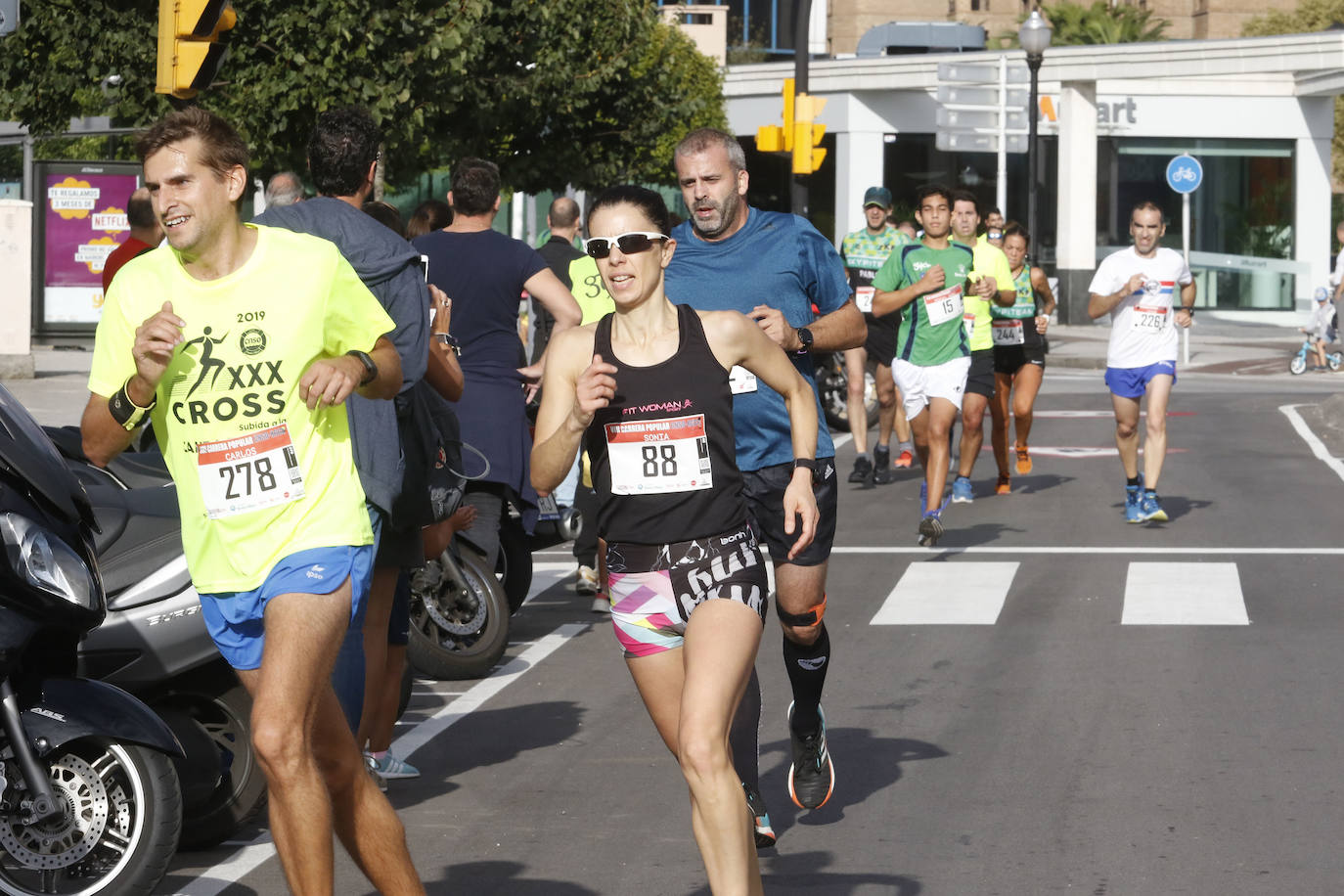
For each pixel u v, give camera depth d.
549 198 61.50
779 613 8.84
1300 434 28.19
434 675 12.17
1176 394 36.22
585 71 36.84
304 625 6.48
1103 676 11.99
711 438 6.89
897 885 7.89
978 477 23.67
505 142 37.66
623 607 6.97
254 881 8.21
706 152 8.96
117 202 39.19
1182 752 10.01
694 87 59.91
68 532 7.34
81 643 8.30
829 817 8.95
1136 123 60.41
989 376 20.86
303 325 6.59
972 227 20.62
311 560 6.57
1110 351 19.05
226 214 6.55
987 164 62.41
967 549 17.70
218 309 6.57
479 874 8.20
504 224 58.44
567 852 8.51
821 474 8.75
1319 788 9.26
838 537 18.59
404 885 6.83
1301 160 61.19
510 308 12.59
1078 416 31.92
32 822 7.19
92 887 7.43
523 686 12.17
